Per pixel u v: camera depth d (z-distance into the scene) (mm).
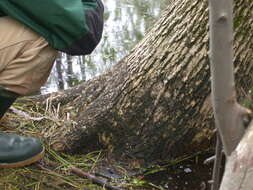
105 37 4625
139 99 2336
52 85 3783
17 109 2660
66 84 3805
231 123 1037
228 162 1065
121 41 4543
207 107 2273
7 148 2115
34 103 2738
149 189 2219
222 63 969
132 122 2354
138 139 2363
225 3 922
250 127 1051
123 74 2439
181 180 2291
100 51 4355
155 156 2383
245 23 2164
